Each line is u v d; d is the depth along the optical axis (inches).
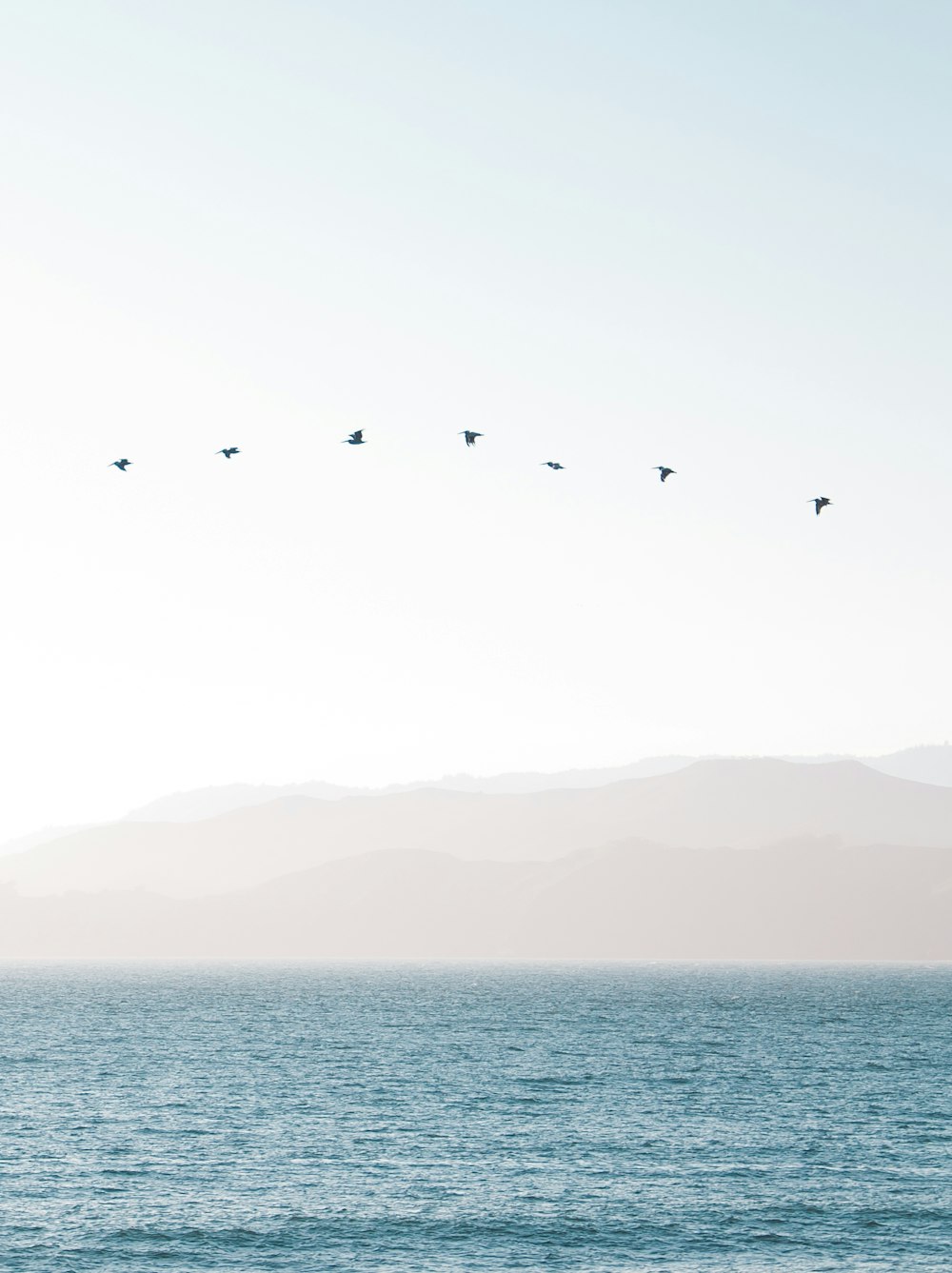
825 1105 3577.8
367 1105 3518.7
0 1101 3592.5
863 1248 2188.7
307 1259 2107.5
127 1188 2539.4
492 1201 2466.8
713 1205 2447.1
